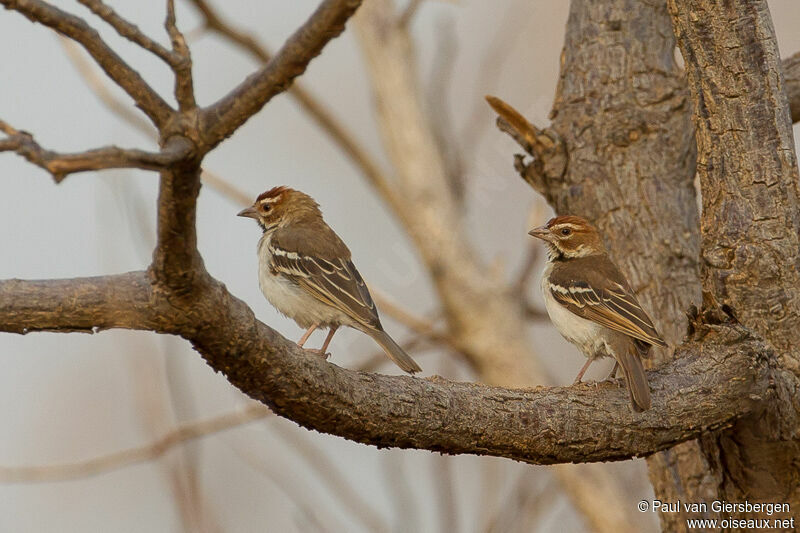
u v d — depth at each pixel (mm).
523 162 12469
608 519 14062
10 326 6707
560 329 11922
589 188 11883
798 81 11812
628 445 8828
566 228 11984
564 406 8664
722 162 9484
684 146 11828
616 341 11227
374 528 12703
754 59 9336
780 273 9305
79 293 6727
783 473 9391
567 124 12125
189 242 6246
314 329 12242
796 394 9195
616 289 11352
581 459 8805
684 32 9547
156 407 12930
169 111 5555
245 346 7066
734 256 9398
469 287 16641
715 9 9344
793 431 9203
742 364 9109
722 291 9500
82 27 5301
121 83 5480
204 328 6848
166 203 5926
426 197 16953
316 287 11961
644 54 12102
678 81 12023
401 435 8102
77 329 6855
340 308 11805
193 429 12617
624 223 11680
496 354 16359
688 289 11367
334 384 7684
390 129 17281
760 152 9367
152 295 6684
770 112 9359
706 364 9188
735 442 9406
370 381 7988
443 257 16703
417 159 17109
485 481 12711
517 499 12305
